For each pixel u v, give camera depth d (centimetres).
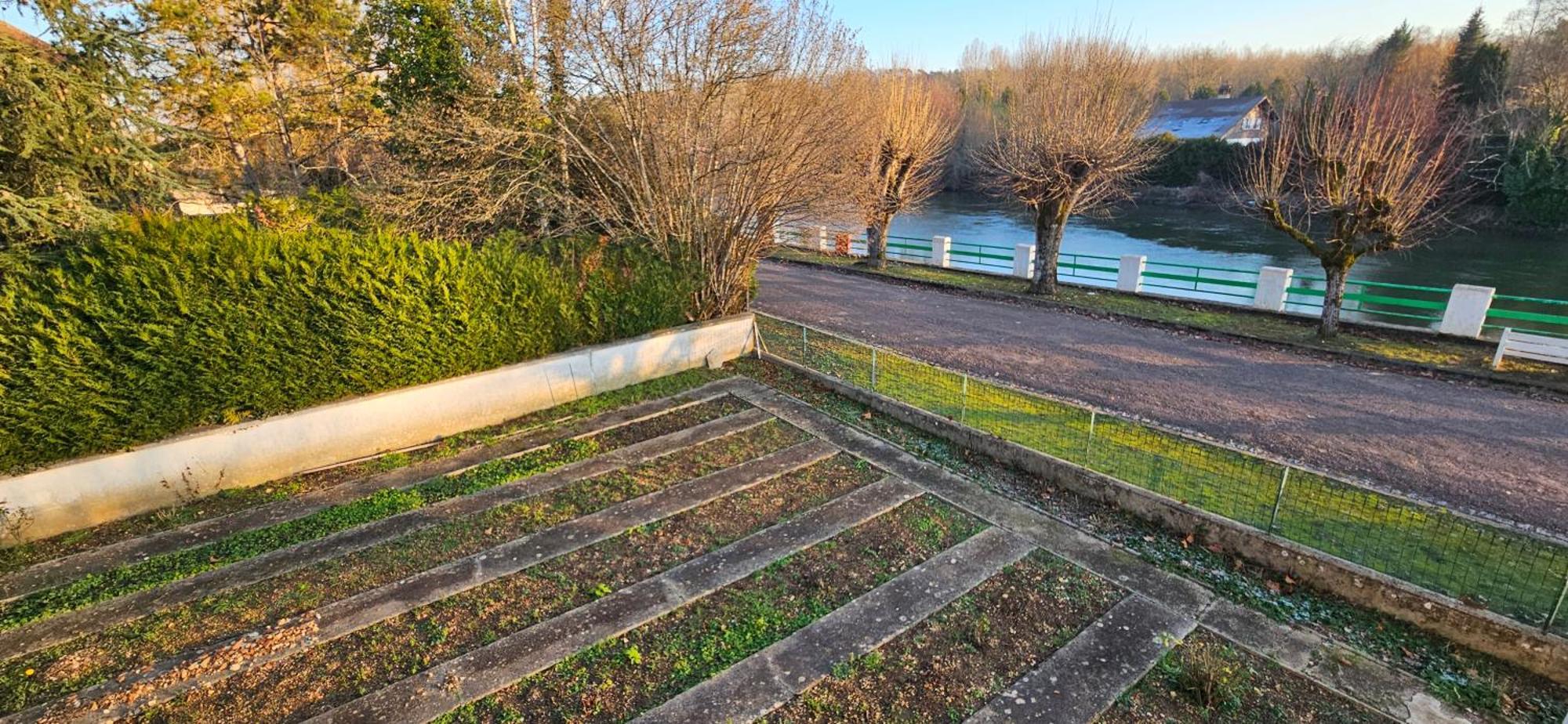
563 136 1224
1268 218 1374
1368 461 778
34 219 778
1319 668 464
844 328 1406
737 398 979
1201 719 423
